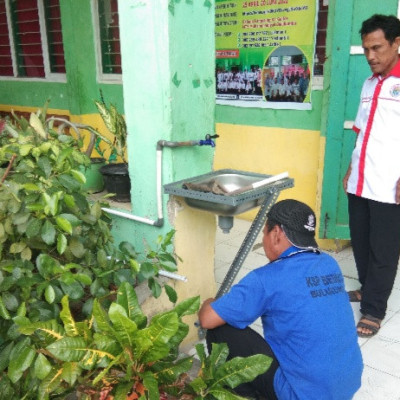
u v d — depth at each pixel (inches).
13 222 61.6
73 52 173.2
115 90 174.7
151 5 79.1
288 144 145.0
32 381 57.1
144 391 52.7
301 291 61.4
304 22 133.2
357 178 98.9
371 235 97.2
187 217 90.2
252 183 82.4
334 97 120.5
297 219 63.9
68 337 49.8
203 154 92.0
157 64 81.6
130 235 96.0
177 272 91.4
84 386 53.9
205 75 88.4
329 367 60.5
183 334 54.2
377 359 91.1
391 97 90.9
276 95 143.9
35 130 74.6
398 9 111.1
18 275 60.2
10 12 198.1
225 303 64.5
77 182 65.9
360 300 110.3
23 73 206.5
